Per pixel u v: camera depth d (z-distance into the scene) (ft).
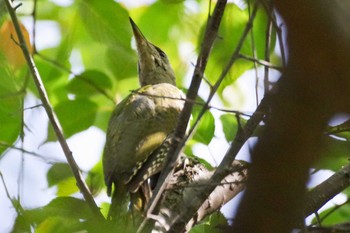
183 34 50.42
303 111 19.84
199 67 28.07
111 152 37.17
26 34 41.32
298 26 18.43
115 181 35.12
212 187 28.14
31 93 41.78
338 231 27.99
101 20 42.65
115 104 41.96
